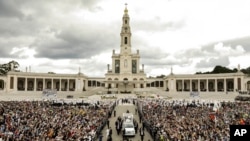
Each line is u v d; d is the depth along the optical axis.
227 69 147.12
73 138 32.28
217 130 36.03
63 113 48.50
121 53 122.94
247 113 52.19
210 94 103.25
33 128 35.62
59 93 105.69
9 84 106.81
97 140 37.31
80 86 119.31
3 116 42.56
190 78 118.19
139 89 117.81
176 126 39.97
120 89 117.44
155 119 46.09
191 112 53.34
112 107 60.62
